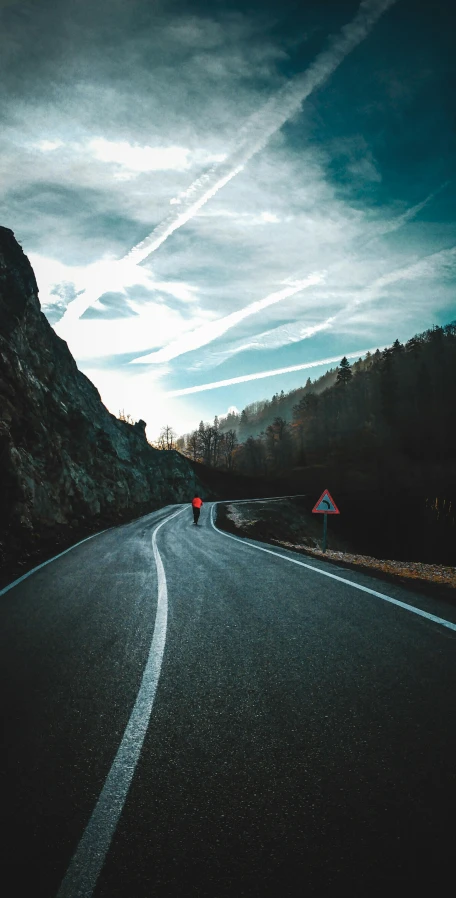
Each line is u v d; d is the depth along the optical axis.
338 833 1.75
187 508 41.81
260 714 2.78
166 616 5.20
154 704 2.96
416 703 2.88
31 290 21.48
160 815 1.88
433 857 1.62
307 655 3.80
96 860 1.64
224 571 8.37
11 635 4.55
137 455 44.53
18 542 11.10
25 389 16.77
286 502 61.50
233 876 1.56
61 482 17.42
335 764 2.22
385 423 134.25
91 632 4.62
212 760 2.29
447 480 93.00
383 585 6.77
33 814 1.90
